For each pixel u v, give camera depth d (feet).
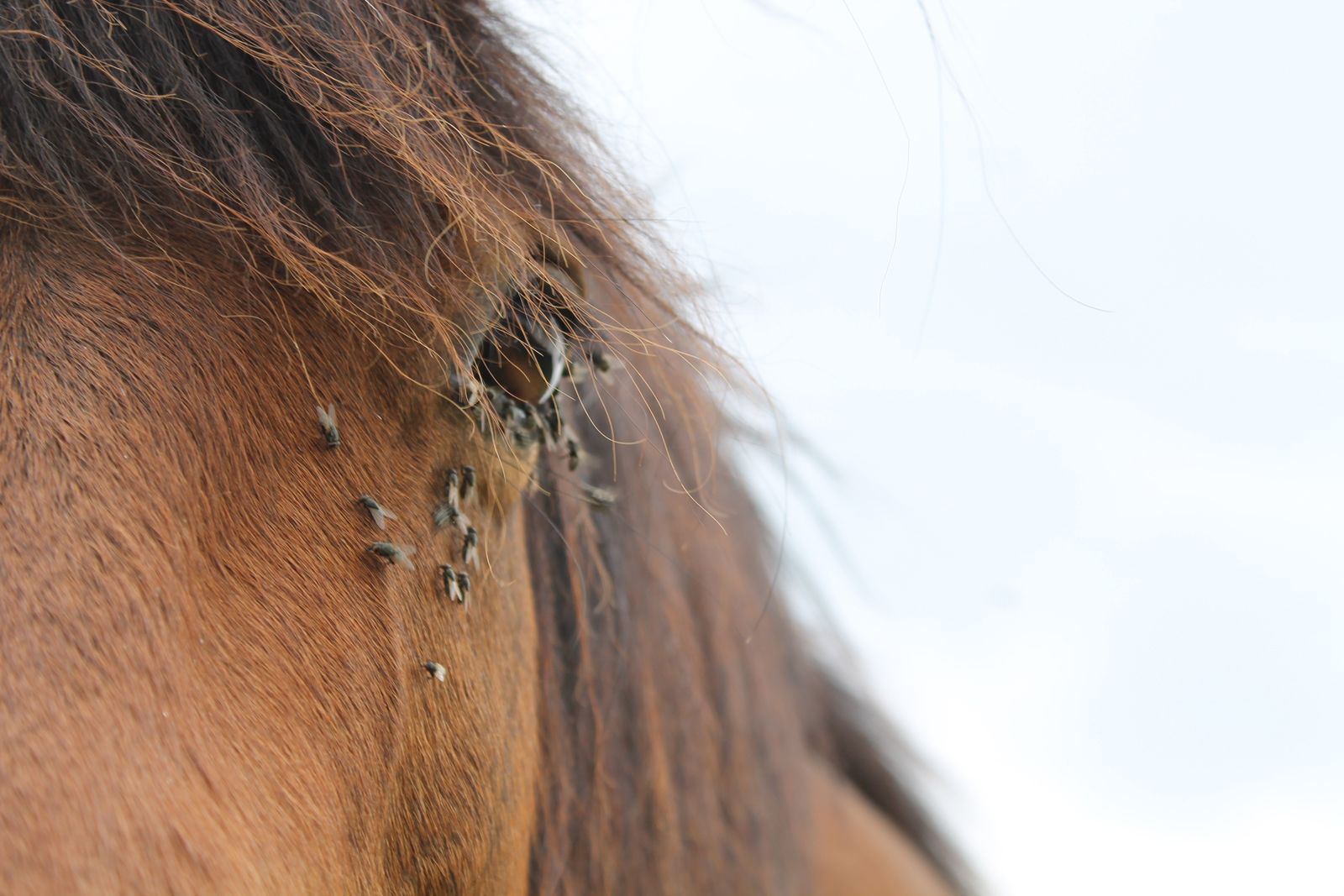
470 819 2.76
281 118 2.70
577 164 2.84
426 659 2.72
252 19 2.69
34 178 2.65
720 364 2.94
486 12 2.86
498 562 2.81
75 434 2.60
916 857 4.97
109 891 2.51
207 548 2.63
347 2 2.72
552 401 2.82
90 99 2.66
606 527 3.08
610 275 2.86
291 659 2.63
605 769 3.08
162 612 2.58
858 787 5.22
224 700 2.60
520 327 2.77
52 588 2.56
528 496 2.94
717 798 3.25
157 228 2.67
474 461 2.76
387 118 2.70
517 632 2.87
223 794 2.57
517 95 2.83
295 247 2.68
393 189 2.71
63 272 2.64
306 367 2.68
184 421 2.63
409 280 2.70
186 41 2.69
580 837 3.06
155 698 2.56
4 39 2.66
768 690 3.67
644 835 3.13
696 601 3.27
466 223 2.72
